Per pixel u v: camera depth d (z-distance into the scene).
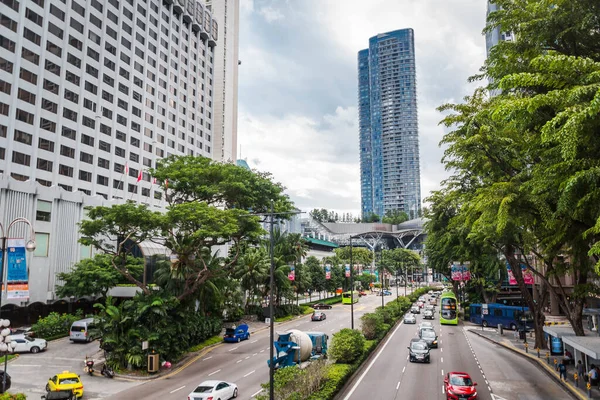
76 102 74.50
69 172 72.38
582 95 14.23
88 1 77.56
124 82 86.12
